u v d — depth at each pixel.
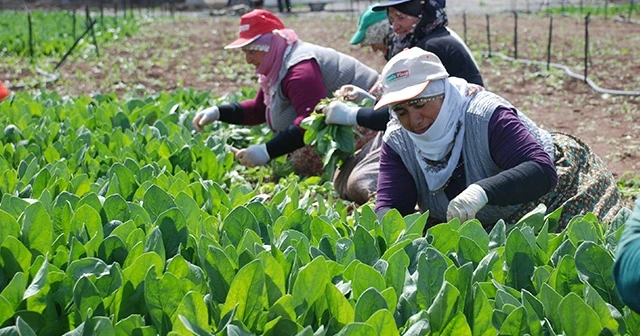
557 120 10.84
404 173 5.05
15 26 21.05
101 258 3.72
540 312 3.29
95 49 17.47
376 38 6.91
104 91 13.73
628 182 7.80
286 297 3.13
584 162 5.22
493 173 4.84
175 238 3.95
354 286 3.39
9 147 6.20
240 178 7.09
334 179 7.20
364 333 2.85
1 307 3.15
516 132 4.68
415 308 3.35
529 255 3.67
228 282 3.40
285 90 7.16
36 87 13.88
